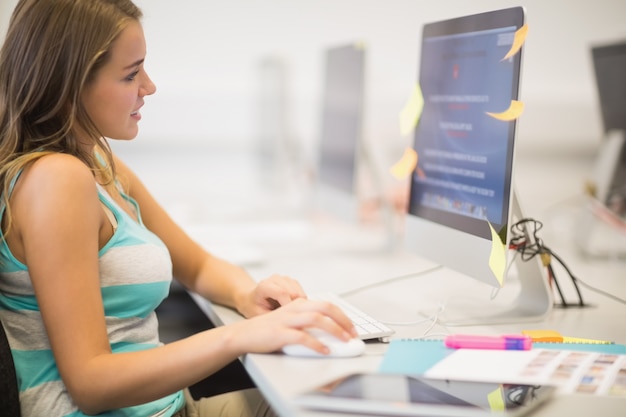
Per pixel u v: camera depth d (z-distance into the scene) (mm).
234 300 1289
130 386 953
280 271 1672
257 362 933
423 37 1456
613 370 894
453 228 1304
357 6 3244
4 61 1071
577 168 3480
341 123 2072
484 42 1227
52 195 977
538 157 3449
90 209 1003
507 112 1130
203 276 1379
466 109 1274
